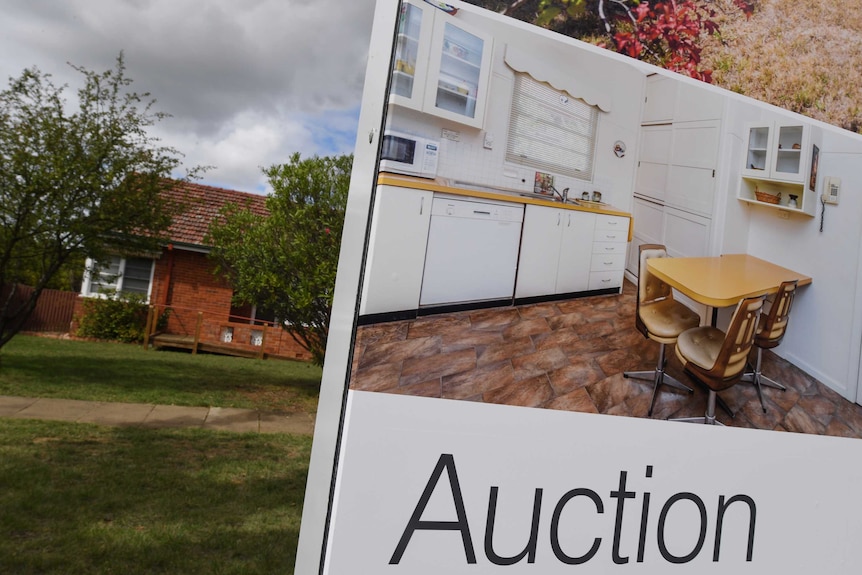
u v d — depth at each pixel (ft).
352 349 4.36
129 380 27.45
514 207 4.90
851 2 6.67
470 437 4.60
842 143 6.44
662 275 5.53
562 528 4.91
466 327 4.65
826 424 6.09
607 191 5.34
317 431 4.95
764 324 5.87
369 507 4.27
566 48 5.16
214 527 15.57
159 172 29.68
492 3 4.80
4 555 13.15
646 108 5.52
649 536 5.25
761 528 5.75
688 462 5.45
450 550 4.50
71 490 16.63
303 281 28.94
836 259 6.21
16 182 27.35
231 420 24.04
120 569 13.25
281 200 28.94
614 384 5.18
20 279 30.99
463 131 4.66
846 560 6.17
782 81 6.17
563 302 5.05
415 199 4.47
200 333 34.96
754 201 5.93
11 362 27.91
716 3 5.93
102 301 34.12
